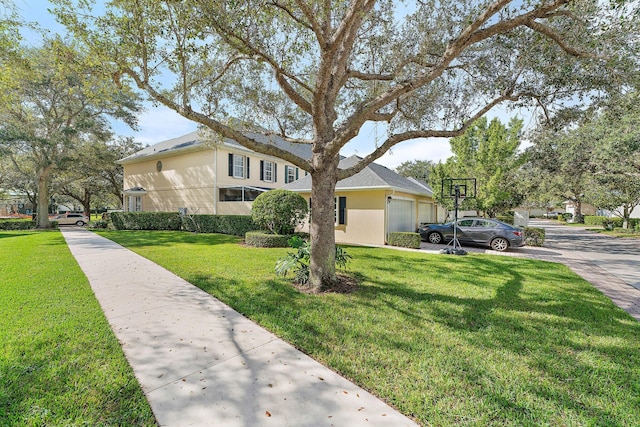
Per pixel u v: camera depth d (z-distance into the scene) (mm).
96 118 20078
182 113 5258
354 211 13477
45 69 14648
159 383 2592
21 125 17234
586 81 5684
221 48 6082
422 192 16453
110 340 3363
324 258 5438
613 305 4828
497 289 5652
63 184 23547
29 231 17953
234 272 6645
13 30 7531
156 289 5410
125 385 2553
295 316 4172
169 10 4637
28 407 2254
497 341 3469
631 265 8594
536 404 2387
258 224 11992
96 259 8148
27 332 3512
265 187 20359
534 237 13289
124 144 27000
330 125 5770
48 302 4578
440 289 5590
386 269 7324
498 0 4320
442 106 7391
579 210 34656
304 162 5410
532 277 6703
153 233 15602
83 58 5559
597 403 2408
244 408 2289
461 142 15156
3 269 6758
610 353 3230
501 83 6293
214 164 17453
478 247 12672
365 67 7047
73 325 3736
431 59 6496
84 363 2883
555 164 15414
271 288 5469
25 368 2750
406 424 2150
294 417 2199
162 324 3863
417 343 3396
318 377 2717
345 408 2309
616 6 4215
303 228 15070
